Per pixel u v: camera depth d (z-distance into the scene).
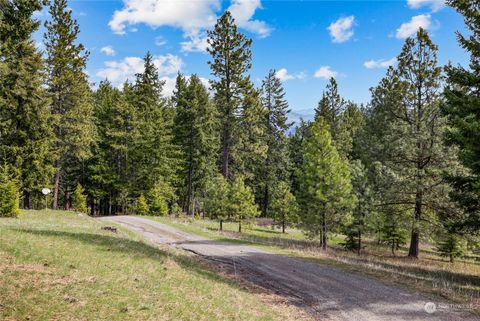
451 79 16.94
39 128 34.34
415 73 27.12
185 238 25.39
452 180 17.47
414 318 9.55
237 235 31.14
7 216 24.80
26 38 32.91
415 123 26.78
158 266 12.55
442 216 25.95
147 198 50.16
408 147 25.52
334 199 26.17
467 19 16.48
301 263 17.25
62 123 38.78
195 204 56.53
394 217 27.78
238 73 46.34
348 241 28.59
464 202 17.11
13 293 7.22
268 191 63.78
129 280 9.94
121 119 49.88
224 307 9.40
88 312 7.12
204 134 54.03
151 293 9.16
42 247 11.57
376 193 27.88
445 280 15.66
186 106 54.91
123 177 51.50
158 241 22.81
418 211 26.53
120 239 17.14
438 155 25.20
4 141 32.47
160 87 59.44
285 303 11.03
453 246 26.70
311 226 27.52
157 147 50.72
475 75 16.11
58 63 38.66
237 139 49.69
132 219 35.28
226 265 16.39
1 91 31.84
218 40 46.66
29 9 32.69
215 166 57.38
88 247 13.23
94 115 53.50
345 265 17.16
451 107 16.61
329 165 26.22
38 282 8.19
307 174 27.08
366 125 50.50
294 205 39.38
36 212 30.20
